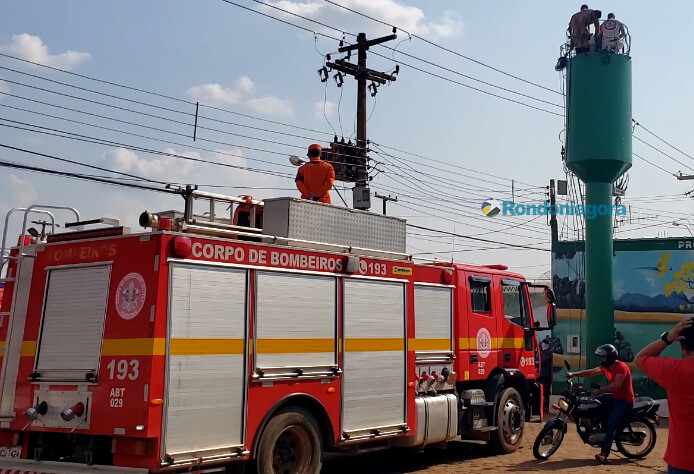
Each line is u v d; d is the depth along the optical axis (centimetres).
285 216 863
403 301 1002
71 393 729
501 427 1205
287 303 821
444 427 1061
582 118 2027
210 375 727
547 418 1944
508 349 1248
